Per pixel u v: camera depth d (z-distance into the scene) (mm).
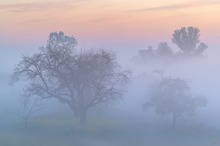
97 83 75938
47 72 77875
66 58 75500
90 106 75688
